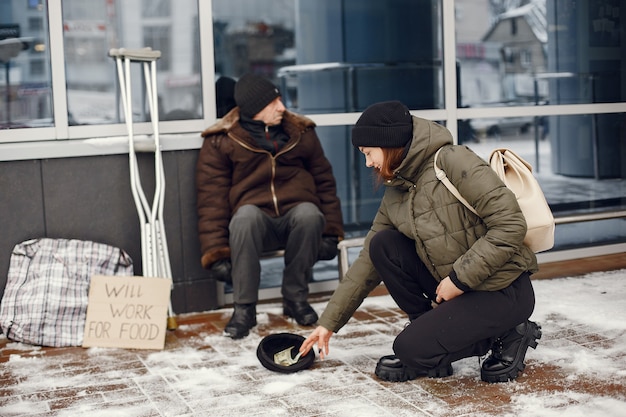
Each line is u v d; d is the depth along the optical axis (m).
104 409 3.23
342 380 3.46
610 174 5.87
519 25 5.54
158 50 4.79
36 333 4.18
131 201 4.59
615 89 5.83
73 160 4.46
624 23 5.79
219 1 4.87
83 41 4.63
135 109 4.77
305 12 5.06
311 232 4.38
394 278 3.40
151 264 4.43
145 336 4.11
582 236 5.86
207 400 3.29
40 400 3.37
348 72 5.19
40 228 4.44
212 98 4.90
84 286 4.34
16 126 4.57
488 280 3.18
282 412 3.12
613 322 4.15
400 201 3.34
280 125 4.61
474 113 5.48
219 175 4.51
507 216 3.03
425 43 5.34
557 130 5.70
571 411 3.00
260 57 5.00
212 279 4.79
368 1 5.18
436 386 3.32
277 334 3.76
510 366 3.33
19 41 4.53
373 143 3.15
